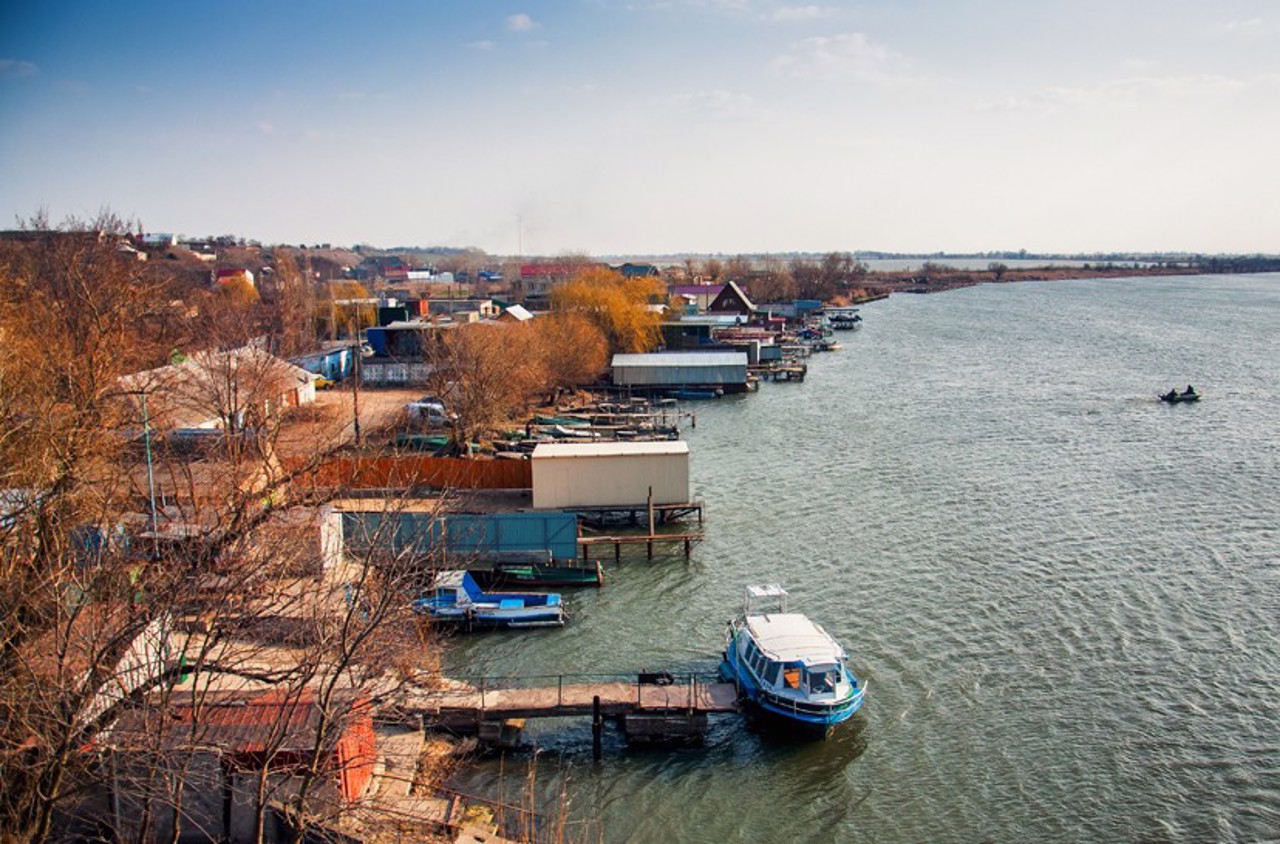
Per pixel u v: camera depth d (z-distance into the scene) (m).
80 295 47.50
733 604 50.25
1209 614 48.00
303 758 27.23
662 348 139.25
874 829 32.59
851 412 104.25
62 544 27.03
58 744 21.23
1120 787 34.44
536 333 108.06
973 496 69.00
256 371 66.31
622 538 56.69
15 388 34.91
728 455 83.88
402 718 32.06
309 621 31.08
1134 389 115.50
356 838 27.62
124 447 40.31
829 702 37.09
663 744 37.81
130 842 26.42
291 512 37.94
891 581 52.81
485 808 32.78
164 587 24.69
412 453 73.50
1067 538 59.44
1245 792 34.06
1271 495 68.19
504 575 53.09
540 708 37.38
